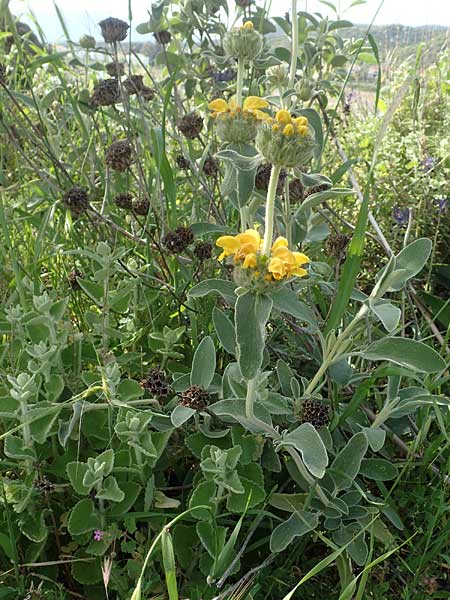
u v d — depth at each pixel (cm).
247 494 206
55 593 196
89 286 267
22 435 225
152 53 453
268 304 179
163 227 300
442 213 391
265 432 212
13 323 254
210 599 194
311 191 309
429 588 203
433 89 519
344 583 202
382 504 207
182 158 337
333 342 226
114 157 314
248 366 175
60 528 212
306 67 421
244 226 266
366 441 221
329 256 334
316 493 220
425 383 247
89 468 204
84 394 217
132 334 274
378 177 423
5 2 378
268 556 214
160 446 219
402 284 217
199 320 289
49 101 396
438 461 251
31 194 387
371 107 549
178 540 210
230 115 248
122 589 194
